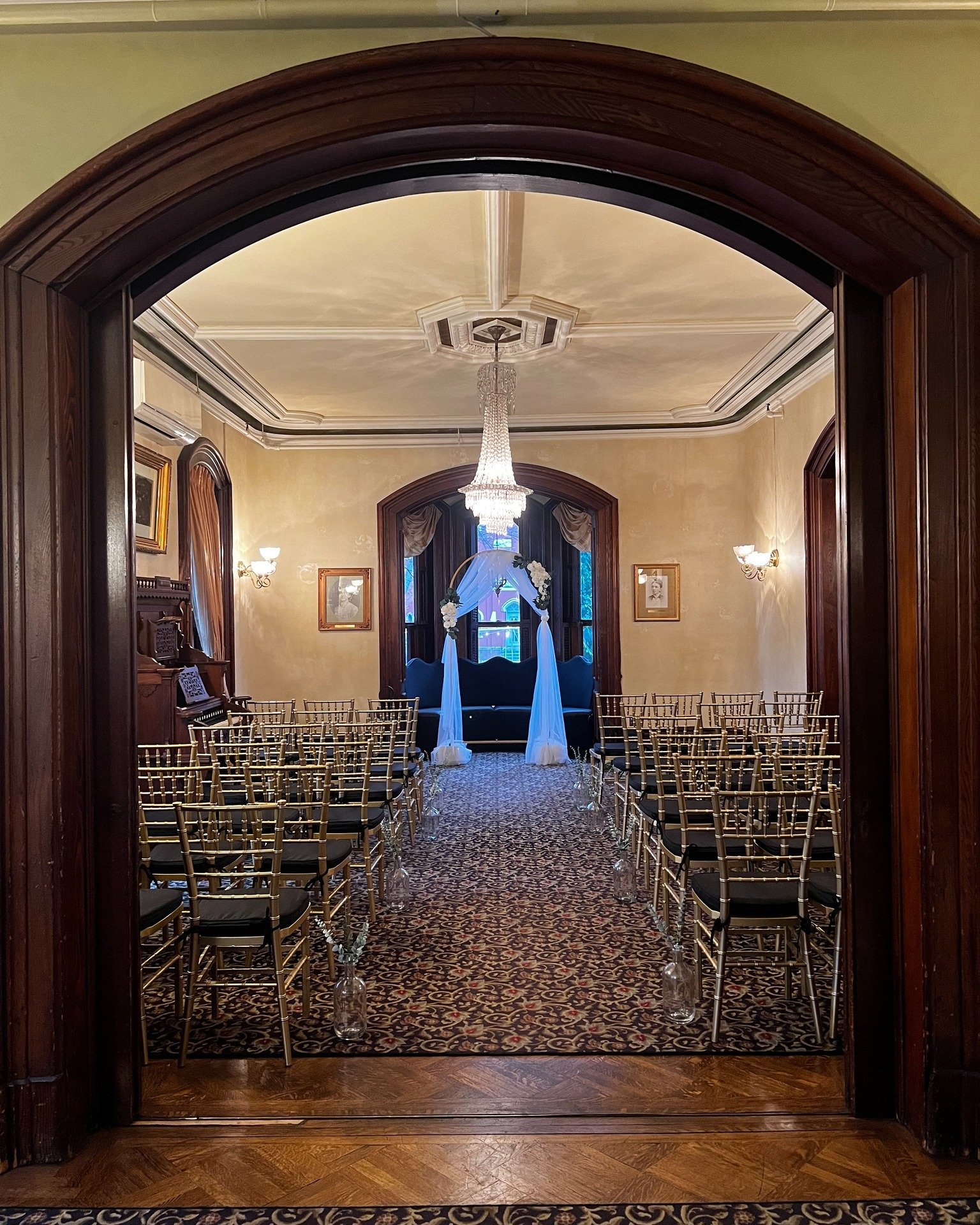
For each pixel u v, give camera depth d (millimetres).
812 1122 2859
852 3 2713
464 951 4453
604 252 5832
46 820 2748
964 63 2805
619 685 11180
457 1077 3191
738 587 11102
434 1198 2443
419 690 13422
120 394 2975
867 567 2969
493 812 7801
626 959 4324
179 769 4309
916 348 2777
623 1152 2672
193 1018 3619
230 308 6824
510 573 12820
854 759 2951
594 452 11227
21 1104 2682
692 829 4535
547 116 2740
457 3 2730
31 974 2719
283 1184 2525
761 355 8289
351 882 5637
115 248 2791
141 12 2729
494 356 8070
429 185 3219
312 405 10234
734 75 2801
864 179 2734
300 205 3184
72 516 2840
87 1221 2379
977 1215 2359
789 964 3857
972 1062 2680
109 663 2953
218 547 9484
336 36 2805
